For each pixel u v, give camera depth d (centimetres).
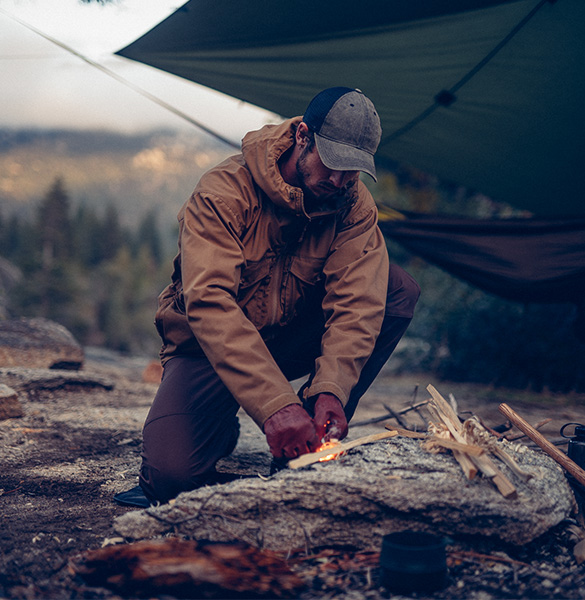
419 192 972
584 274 393
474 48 385
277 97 467
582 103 403
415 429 291
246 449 332
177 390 239
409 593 167
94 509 238
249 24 383
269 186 218
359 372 225
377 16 366
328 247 240
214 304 207
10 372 500
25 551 197
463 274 449
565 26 357
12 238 8706
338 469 194
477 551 190
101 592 169
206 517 192
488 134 449
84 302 5928
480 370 746
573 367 671
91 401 477
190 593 163
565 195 488
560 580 175
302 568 181
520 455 219
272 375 203
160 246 11944
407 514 187
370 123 213
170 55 430
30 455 314
